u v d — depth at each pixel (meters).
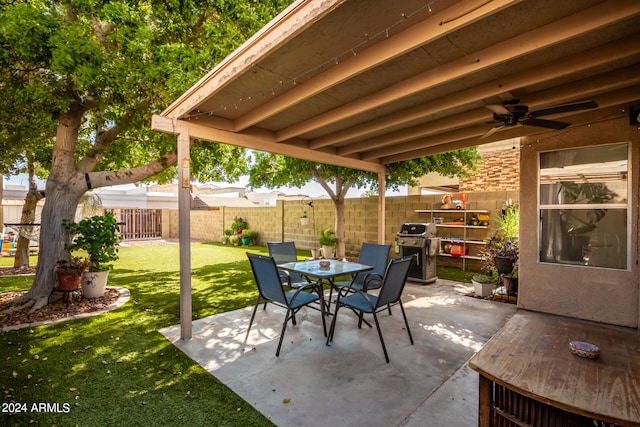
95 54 3.73
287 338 3.44
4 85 4.05
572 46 2.38
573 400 1.40
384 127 3.97
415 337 3.47
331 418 2.12
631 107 3.68
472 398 2.35
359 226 9.34
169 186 17.09
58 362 2.87
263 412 2.19
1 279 6.10
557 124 3.48
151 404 2.27
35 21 3.38
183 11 4.50
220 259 8.93
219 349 3.16
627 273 3.77
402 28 2.15
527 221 4.42
